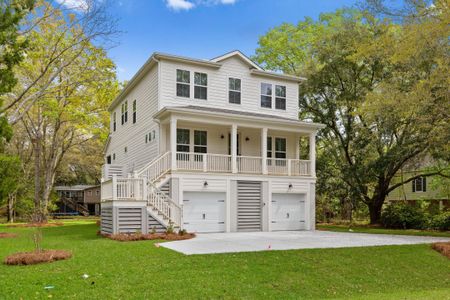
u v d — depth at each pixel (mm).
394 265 10555
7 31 11438
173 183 18000
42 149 33031
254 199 20094
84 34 22359
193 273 8836
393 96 16625
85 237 16109
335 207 33969
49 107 28234
